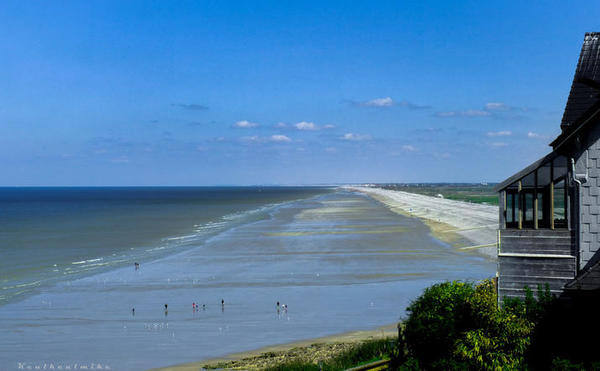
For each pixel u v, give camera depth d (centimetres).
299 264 6506
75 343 3622
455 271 5841
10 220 15600
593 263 2064
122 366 3159
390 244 8144
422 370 2061
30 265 7150
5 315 4419
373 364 2270
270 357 3164
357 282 5388
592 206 2061
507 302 2219
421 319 2123
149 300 4866
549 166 2205
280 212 17000
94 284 5675
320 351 3183
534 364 1955
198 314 4353
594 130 2034
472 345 1969
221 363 3127
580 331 1916
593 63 2247
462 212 13950
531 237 2230
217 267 6481
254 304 4628
